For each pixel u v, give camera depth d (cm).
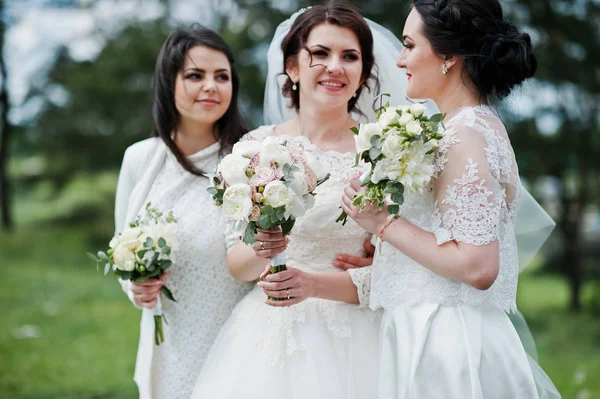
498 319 234
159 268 290
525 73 231
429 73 236
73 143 1400
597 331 766
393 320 237
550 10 862
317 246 278
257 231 240
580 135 882
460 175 216
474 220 213
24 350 678
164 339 311
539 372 263
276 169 232
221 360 271
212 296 304
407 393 226
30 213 1925
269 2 1116
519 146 870
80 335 749
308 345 261
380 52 297
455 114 231
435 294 229
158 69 315
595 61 861
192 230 304
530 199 277
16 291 1016
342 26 277
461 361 221
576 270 920
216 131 322
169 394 308
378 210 230
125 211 329
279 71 313
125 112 1346
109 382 579
